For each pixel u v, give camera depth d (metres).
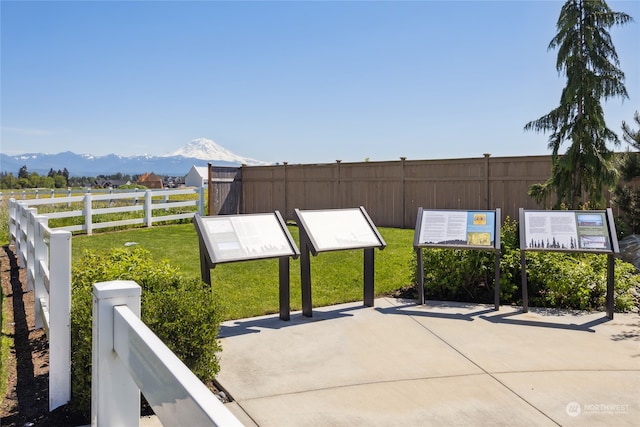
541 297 6.25
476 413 3.39
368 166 14.23
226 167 16.73
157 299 3.71
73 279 4.58
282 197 16.23
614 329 5.18
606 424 3.22
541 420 3.28
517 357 4.41
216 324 3.85
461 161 12.51
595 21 7.94
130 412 1.83
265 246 5.43
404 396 3.65
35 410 3.52
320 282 7.06
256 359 4.40
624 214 9.27
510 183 11.77
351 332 5.12
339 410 3.45
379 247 5.99
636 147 8.89
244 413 3.41
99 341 1.78
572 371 4.09
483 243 5.93
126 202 19.36
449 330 5.17
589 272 6.11
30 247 7.04
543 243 5.71
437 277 6.58
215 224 5.45
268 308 5.92
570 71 8.09
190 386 1.13
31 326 5.53
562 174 8.46
